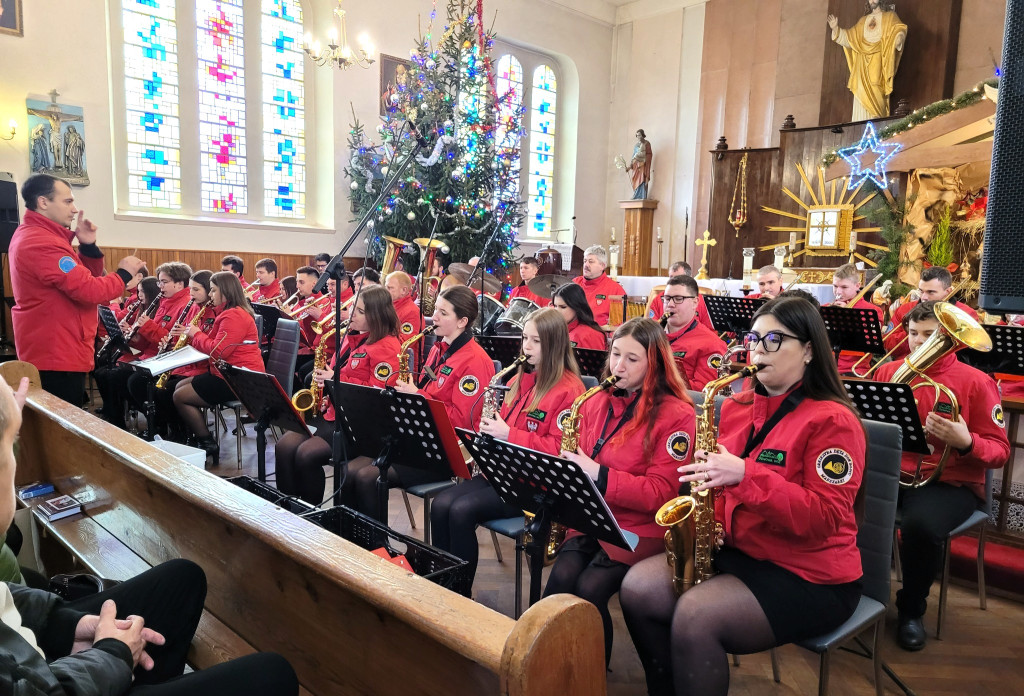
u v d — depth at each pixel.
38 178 3.78
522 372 2.87
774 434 1.93
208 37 8.64
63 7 7.20
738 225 10.45
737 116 11.48
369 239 5.55
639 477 2.13
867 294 8.25
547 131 12.80
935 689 2.35
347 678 1.51
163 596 1.75
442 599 1.20
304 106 9.55
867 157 8.71
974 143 7.81
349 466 3.09
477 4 9.35
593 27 12.77
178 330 4.79
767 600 1.79
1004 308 1.38
